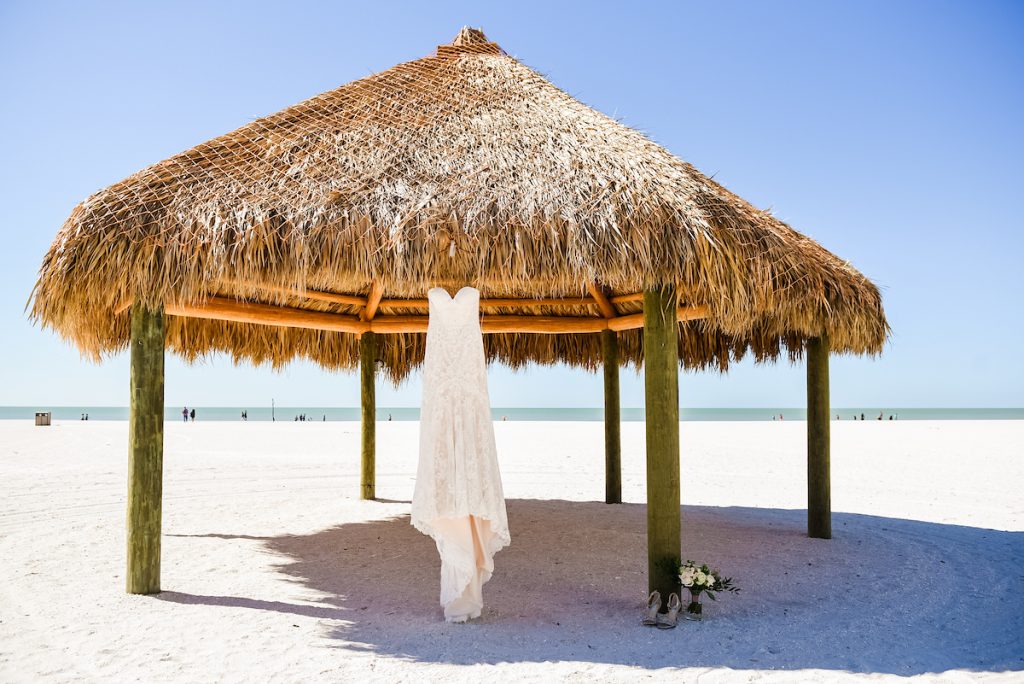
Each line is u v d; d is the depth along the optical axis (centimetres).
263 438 2244
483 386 445
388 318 877
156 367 495
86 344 616
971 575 559
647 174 473
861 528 751
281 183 489
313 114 579
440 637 406
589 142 513
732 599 489
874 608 470
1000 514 847
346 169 503
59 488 1010
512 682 337
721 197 497
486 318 869
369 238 448
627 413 9294
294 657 371
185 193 480
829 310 568
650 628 425
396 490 1048
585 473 1301
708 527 750
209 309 644
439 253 444
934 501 955
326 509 859
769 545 661
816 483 698
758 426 3338
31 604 467
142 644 391
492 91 596
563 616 448
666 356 456
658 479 452
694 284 451
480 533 445
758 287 477
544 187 470
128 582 496
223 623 430
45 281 477
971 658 374
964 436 2309
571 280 447
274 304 739
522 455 1667
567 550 630
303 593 502
